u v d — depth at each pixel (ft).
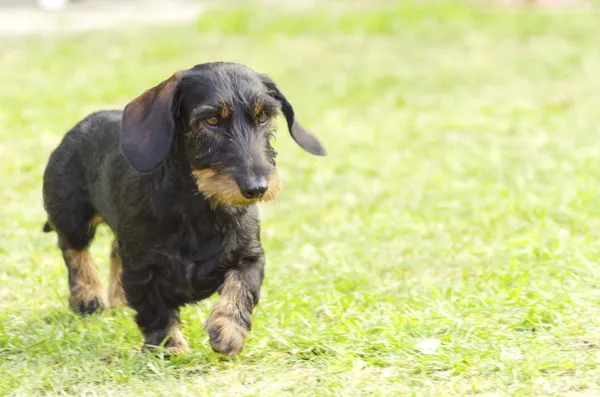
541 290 32.78
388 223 42.78
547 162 51.83
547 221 41.19
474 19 104.83
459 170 52.24
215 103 27.50
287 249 40.24
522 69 81.71
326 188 50.80
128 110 28.12
